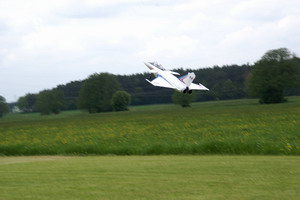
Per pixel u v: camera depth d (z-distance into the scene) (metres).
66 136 58.38
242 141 36.97
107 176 22.22
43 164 28.86
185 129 60.56
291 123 62.06
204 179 20.64
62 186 19.86
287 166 23.95
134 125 79.44
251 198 16.62
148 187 19.16
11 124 116.00
